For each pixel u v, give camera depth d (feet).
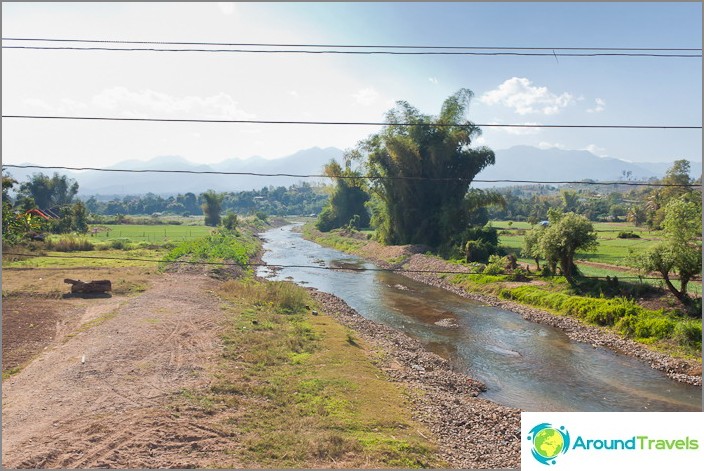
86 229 265.13
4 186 175.01
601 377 63.21
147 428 39.19
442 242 181.16
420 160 189.26
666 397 56.54
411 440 40.93
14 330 67.00
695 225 76.48
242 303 92.32
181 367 54.29
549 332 85.30
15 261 142.20
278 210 653.30
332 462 35.83
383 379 56.95
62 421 39.96
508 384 61.11
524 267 132.36
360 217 315.99
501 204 185.88
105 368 52.80
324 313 93.66
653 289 86.12
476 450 41.63
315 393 48.98
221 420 41.75
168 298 91.56
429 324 91.56
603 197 513.86
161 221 410.11
